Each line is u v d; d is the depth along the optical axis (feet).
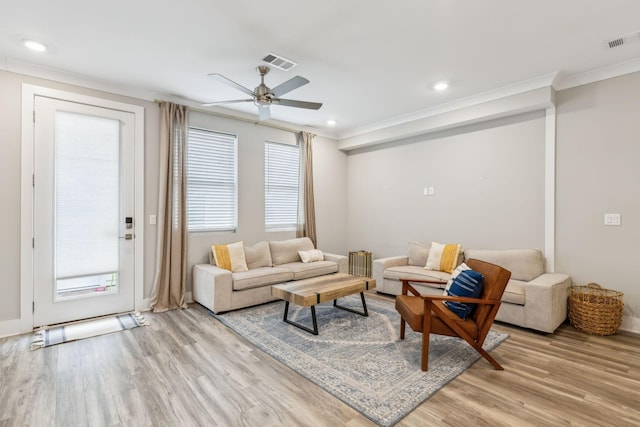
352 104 14.44
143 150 12.82
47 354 8.91
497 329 10.79
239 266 14.16
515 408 6.50
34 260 10.65
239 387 7.29
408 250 16.33
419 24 8.28
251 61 10.30
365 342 9.75
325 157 19.47
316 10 7.69
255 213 16.40
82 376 7.75
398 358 8.70
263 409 6.49
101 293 11.94
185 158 13.66
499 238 13.75
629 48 9.55
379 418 6.15
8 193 10.24
